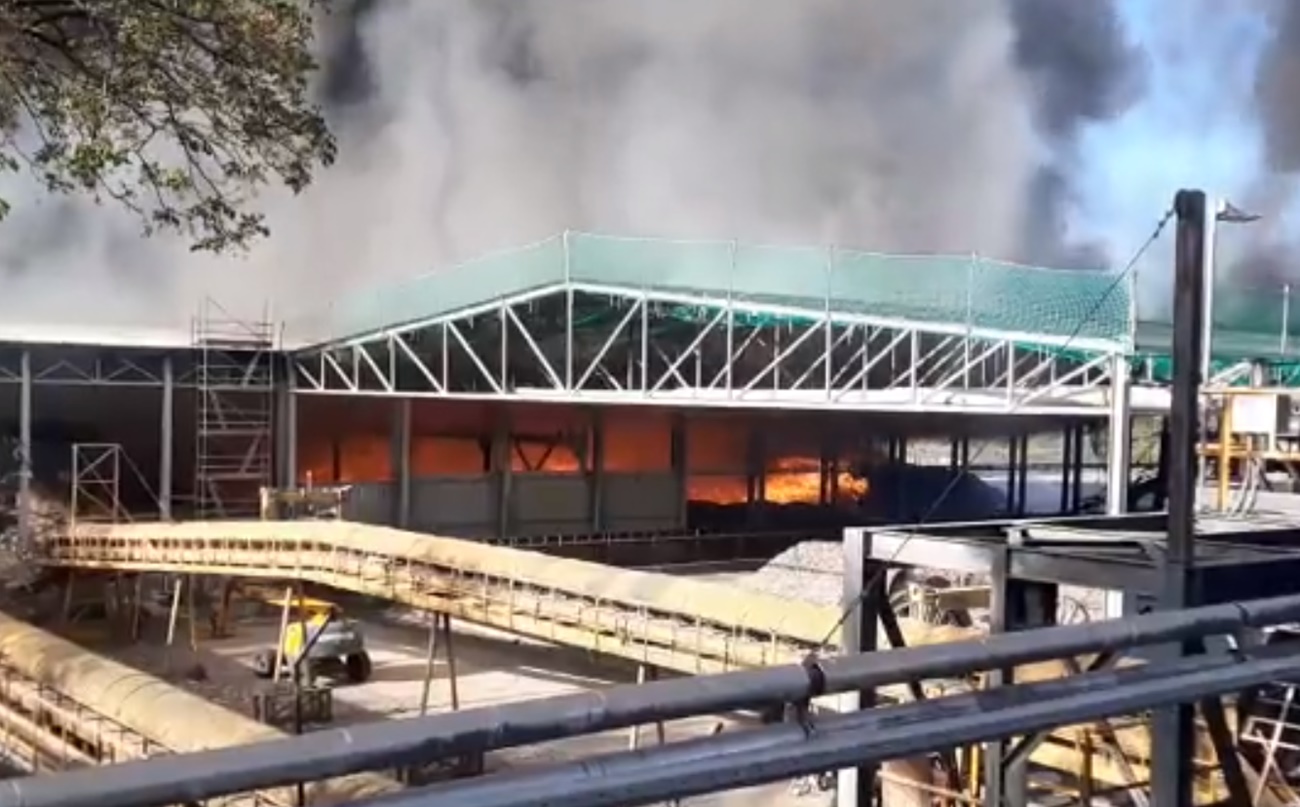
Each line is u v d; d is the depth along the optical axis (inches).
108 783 123.2
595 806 153.8
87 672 562.6
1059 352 920.3
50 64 550.6
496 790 146.2
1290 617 227.9
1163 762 265.6
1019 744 320.5
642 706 159.5
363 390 1456.7
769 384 1464.1
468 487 1667.1
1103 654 242.1
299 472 1589.6
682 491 1825.8
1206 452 700.0
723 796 741.9
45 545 1300.4
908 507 1873.8
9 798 117.9
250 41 572.7
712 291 1179.3
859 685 178.7
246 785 132.1
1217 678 215.5
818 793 746.8
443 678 1098.1
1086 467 1989.4
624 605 887.1
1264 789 414.3
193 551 1163.9
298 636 1071.0
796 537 1836.9
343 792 392.2
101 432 1519.4
